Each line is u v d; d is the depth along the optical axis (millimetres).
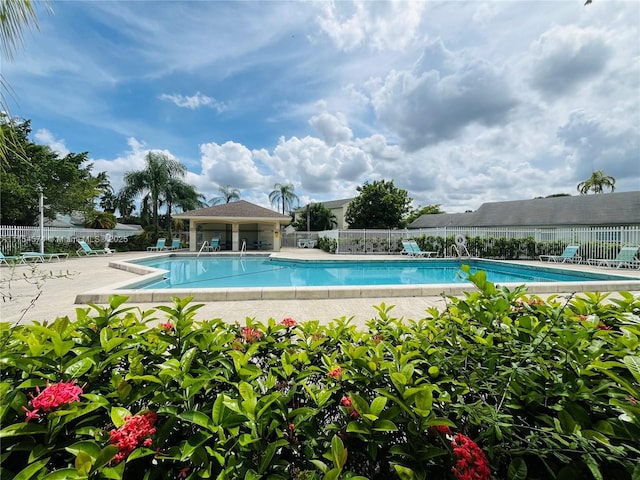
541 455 952
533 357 1280
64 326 1564
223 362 1448
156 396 1107
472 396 1376
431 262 15570
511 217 28453
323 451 1083
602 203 23422
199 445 952
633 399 1069
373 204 30547
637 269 11320
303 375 1323
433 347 1574
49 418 952
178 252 20344
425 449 976
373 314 5023
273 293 6227
